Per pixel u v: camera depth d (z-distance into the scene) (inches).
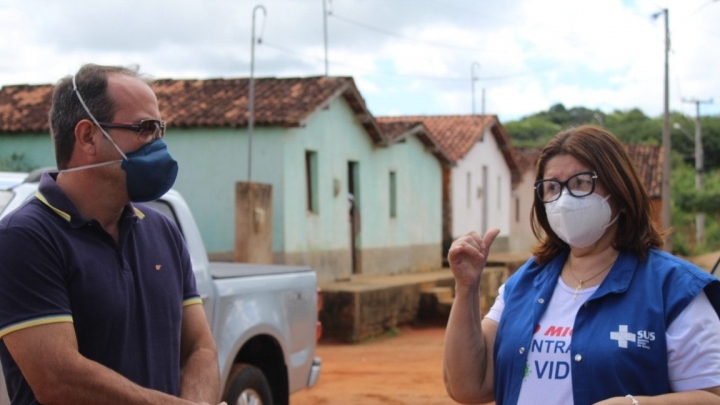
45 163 693.9
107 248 123.0
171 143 671.8
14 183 211.9
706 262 1298.0
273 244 650.2
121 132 122.8
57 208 120.2
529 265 133.4
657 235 124.0
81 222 120.7
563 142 126.0
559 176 124.3
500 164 1228.5
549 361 120.3
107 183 123.1
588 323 119.0
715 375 112.3
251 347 263.7
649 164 1542.8
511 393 123.4
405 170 887.1
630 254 122.2
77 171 123.2
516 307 129.5
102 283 120.2
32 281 114.9
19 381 119.1
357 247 792.9
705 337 113.1
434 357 542.9
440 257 973.2
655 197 1454.2
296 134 667.4
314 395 400.5
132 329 123.8
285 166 650.2
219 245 657.6
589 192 122.2
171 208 237.6
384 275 832.9
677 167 2287.2
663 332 113.8
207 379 135.3
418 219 919.7
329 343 612.7
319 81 707.4
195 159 665.6
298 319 279.1
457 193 1050.7
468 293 133.3
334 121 732.0
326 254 714.2
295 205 665.6
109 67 126.7
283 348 268.2
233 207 654.5
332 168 729.0
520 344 123.6
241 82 722.8
